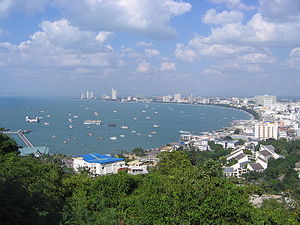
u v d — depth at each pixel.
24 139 145.25
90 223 16.72
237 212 15.17
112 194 22.38
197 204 15.86
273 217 17.80
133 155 113.62
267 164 93.69
